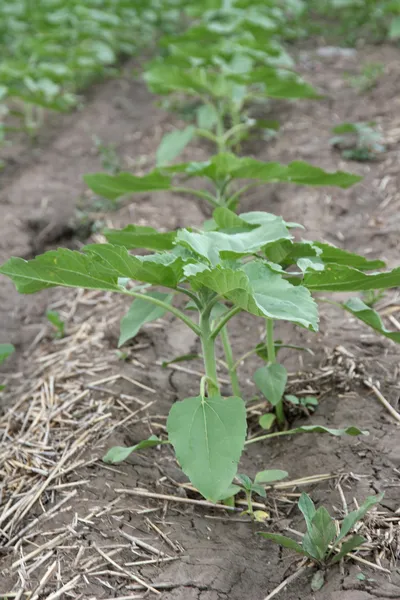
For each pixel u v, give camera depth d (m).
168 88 2.63
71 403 1.73
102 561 1.45
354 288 1.49
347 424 1.63
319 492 1.53
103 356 1.85
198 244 1.45
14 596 1.41
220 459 1.40
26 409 1.75
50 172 2.76
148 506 1.53
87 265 1.43
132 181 1.88
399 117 2.71
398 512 1.48
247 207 2.34
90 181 1.89
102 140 2.97
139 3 4.00
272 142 2.73
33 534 1.49
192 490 1.57
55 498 1.55
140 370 1.80
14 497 1.56
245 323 1.93
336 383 1.71
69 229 2.39
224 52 2.69
